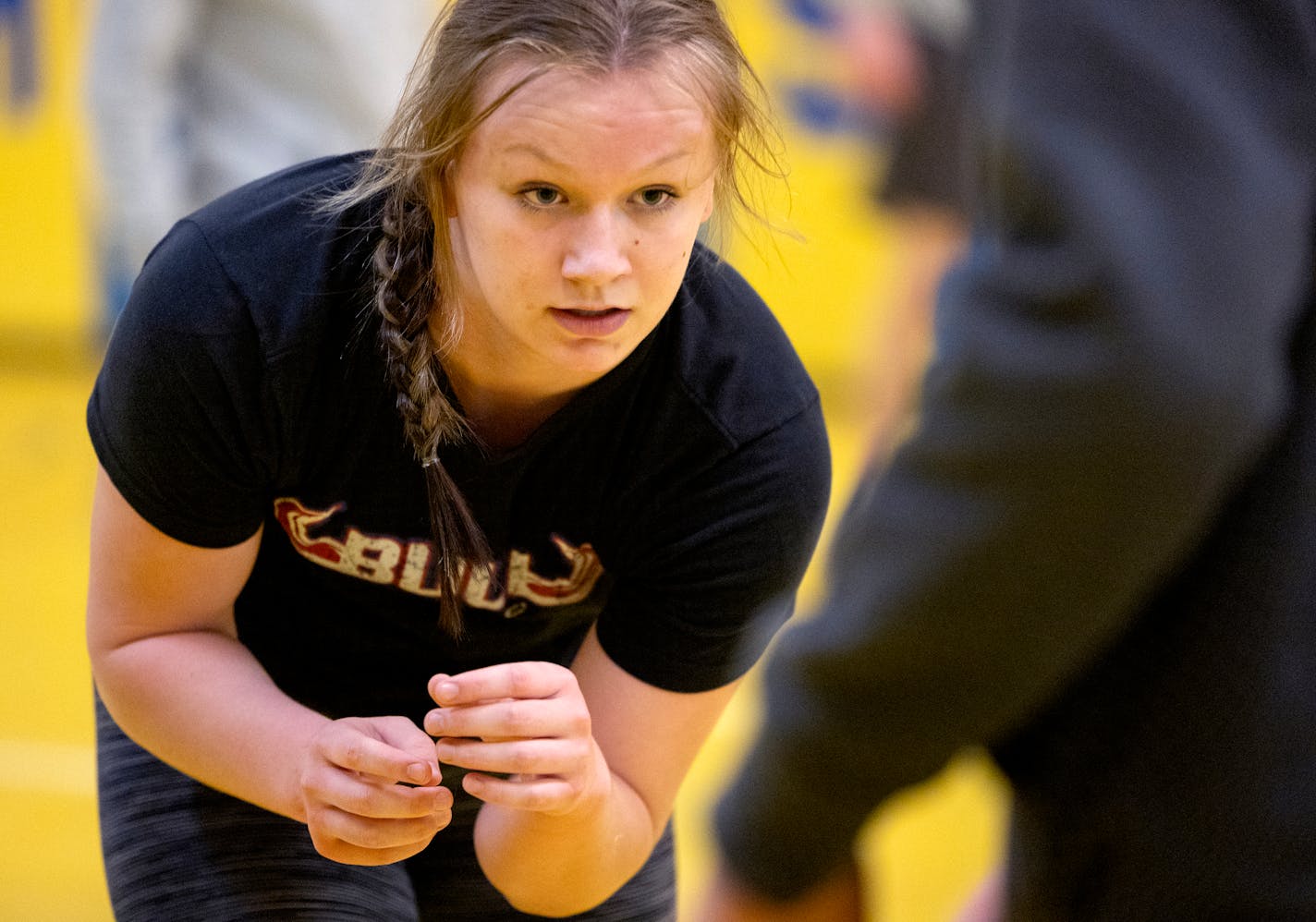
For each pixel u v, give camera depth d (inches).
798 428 204.1
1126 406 171.3
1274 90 173.8
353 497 203.8
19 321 883.4
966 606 187.8
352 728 187.9
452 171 176.1
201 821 222.4
